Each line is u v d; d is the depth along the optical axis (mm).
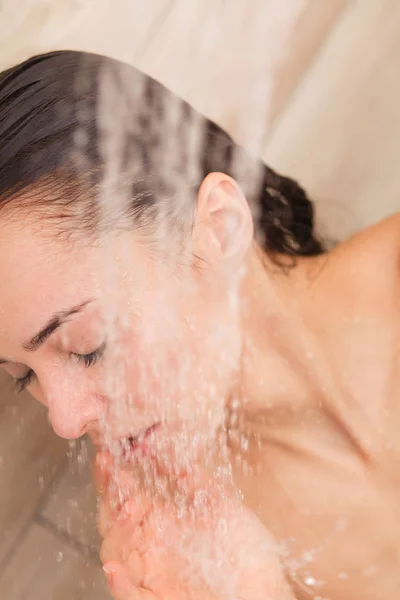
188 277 746
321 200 1082
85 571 930
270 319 798
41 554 955
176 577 768
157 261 726
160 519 800
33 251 668
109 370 732
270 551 792
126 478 815
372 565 793
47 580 942
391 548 788
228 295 775
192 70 1028
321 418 805
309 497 803
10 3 998
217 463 820
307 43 1062
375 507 789
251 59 1036
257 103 1040
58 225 677
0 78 710
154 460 803
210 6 1030
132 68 795
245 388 797
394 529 786
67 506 969
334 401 788
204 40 1031
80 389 728
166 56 1025
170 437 794
